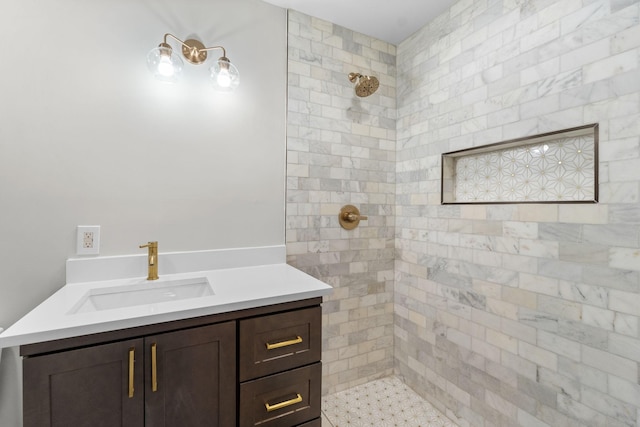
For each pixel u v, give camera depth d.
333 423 1.58
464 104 1.53
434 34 1.71
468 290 1.52
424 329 1.78
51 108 1.14
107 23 1.22
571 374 1.12
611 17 1.00
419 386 1.81
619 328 0.99
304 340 1.08
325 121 1.74
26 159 1.11
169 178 1.34
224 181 1.46
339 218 1.79
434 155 1.71
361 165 1.86
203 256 1.40
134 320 0.82
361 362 1.90
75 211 1.18
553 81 1.16
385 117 1.95
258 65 1.54
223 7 1.46
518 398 1.29
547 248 1.19
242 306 0.97
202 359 0.92
